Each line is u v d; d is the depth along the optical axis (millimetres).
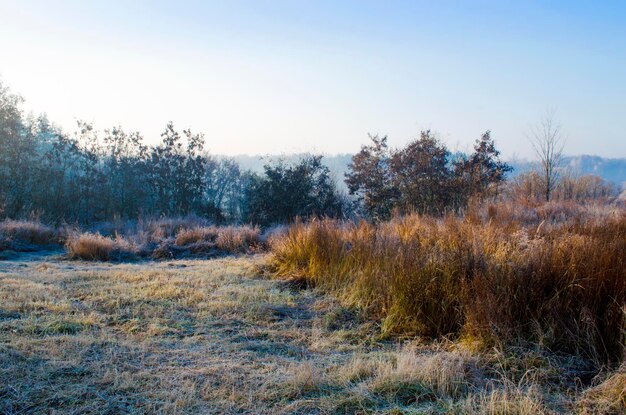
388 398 3375
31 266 9211
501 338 4344
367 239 7508
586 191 17359
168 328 4867
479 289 4754
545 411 3162
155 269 8711
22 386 3346
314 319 5480
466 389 3520
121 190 25719
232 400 3287
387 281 5711
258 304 5938
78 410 3062
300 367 3756
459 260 5438
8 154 22562
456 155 20266
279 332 4941
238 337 4758
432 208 19062
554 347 4285
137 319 5082
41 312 5219
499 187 19203
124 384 3424
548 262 5031
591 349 4055
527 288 4820
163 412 3084
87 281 7176
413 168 19984
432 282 5148
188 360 4016
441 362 3844
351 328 5250
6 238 12258
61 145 24344
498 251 6000
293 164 24391
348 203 25062
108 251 10812
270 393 3404
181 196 25969
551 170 17484
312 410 3205
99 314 5250
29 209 21219
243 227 13992
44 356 3867
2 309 5238
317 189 24141
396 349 4539
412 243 6543
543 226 8617
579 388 3613
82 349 4078
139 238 13102
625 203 13047
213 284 7141
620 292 4305
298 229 8977
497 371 3842
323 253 7426
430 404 3307
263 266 8422
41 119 30812
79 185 23938
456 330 4852
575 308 4570
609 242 5156
